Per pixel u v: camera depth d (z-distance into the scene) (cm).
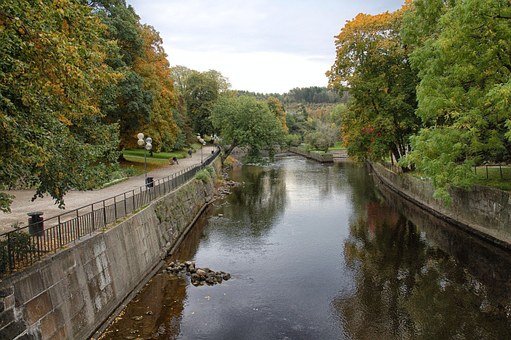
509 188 2083
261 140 5000
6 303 823
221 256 1931
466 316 1311
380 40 3061
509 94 1367
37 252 1003
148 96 3066
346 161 7250
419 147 1923
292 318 1307
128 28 2961
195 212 2769
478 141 1833
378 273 1694
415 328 1241
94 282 1201
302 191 3847
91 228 1289
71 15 995
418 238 2200
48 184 1059
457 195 2395
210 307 1375
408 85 3048
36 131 864
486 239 2038
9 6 754
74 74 930
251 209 3030
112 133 1722
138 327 1223
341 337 1190
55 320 979
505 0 1586
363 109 3328
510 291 1491
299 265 1798
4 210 875
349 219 2683
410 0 2978
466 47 1698
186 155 5478
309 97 19038
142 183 2730
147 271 1658
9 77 825
